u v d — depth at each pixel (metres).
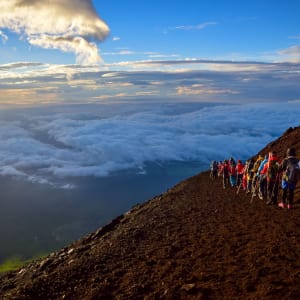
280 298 5.81
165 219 13.67
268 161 13.84
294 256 7.57
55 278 8.62
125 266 8.75
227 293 6.36
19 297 7.81
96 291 7.43
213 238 10.01
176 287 6.99
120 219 16.72
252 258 7.84
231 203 15.28
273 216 11.48
